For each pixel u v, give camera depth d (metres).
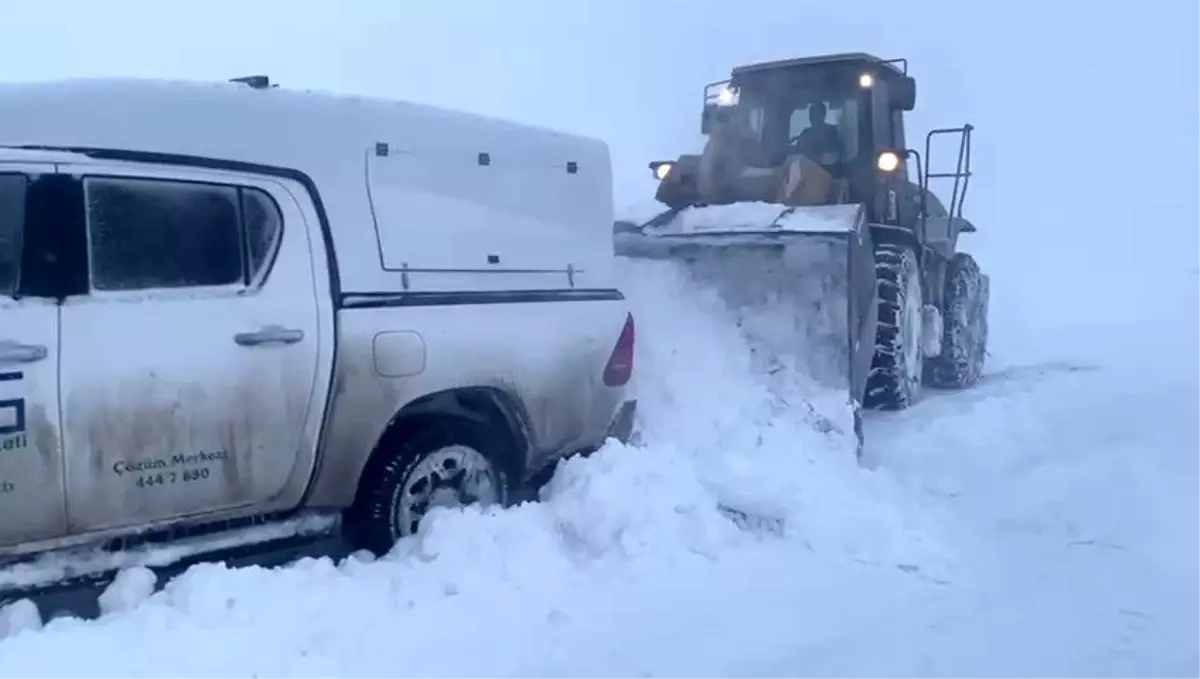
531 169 5.93
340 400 5.04
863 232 8.50
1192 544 5.80
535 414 5.75
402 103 5.50
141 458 4.50
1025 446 7.97
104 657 4.01
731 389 7.64
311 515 5.16
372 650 4.28
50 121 4.50
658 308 7.97
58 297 4.36
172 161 4.71
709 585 5.11
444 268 5.46
